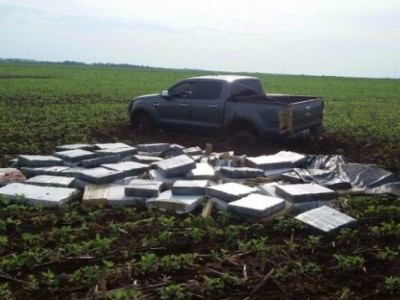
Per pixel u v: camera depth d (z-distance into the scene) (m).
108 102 25.98
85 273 5.40
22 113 19.66
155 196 7.95
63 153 10.11
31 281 5.32
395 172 10.59
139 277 5.45
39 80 47.19
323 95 37.66
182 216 7.50
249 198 7.62
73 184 8.79
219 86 13.13
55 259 5.83
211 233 6.59
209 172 8.98
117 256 6.01
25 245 6.25
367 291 5.27
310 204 7.77
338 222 6.96
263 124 12.27
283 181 9.23
